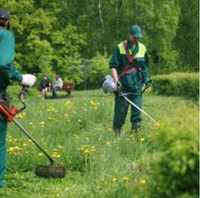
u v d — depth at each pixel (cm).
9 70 1141
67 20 6344
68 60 5084
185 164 620
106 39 6322
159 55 6369
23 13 4706
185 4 7000
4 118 1168
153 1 6103
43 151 1258
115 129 1692
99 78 6081
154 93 4069
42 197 1127
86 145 1441
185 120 674
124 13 6150
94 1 6375
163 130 650
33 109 2298
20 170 1293
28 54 4781
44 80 4716
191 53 7012
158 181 649
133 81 1664
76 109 2220
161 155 650
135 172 1136
